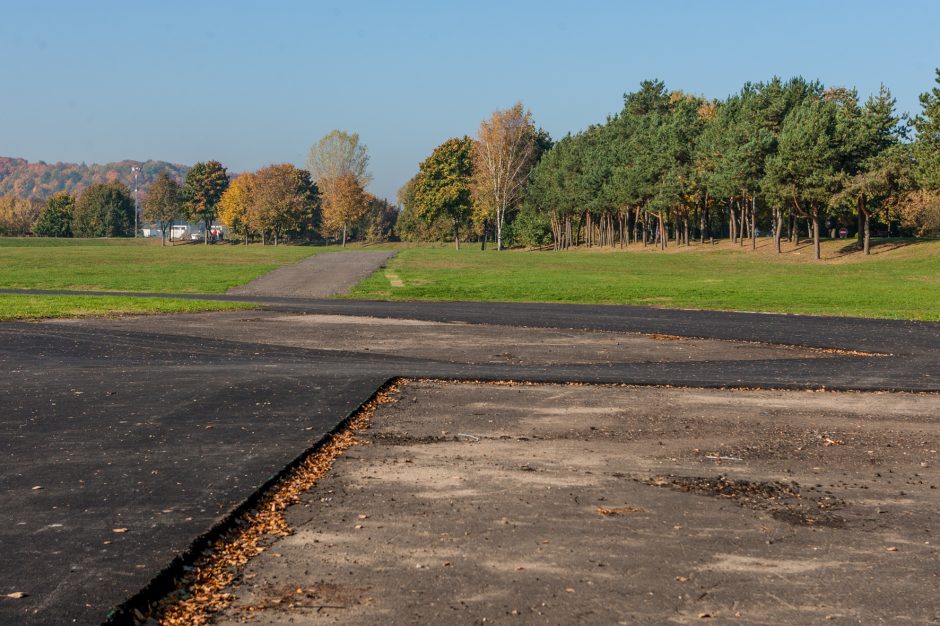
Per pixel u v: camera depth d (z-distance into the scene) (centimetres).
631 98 11981
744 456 995
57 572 590
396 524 721
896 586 596
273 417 1173
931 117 6022
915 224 8694
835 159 6912
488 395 1396
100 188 17962
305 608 547
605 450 1016
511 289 4284
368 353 1950
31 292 3988
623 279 5062
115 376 1552
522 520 735
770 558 649
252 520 729
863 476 909
